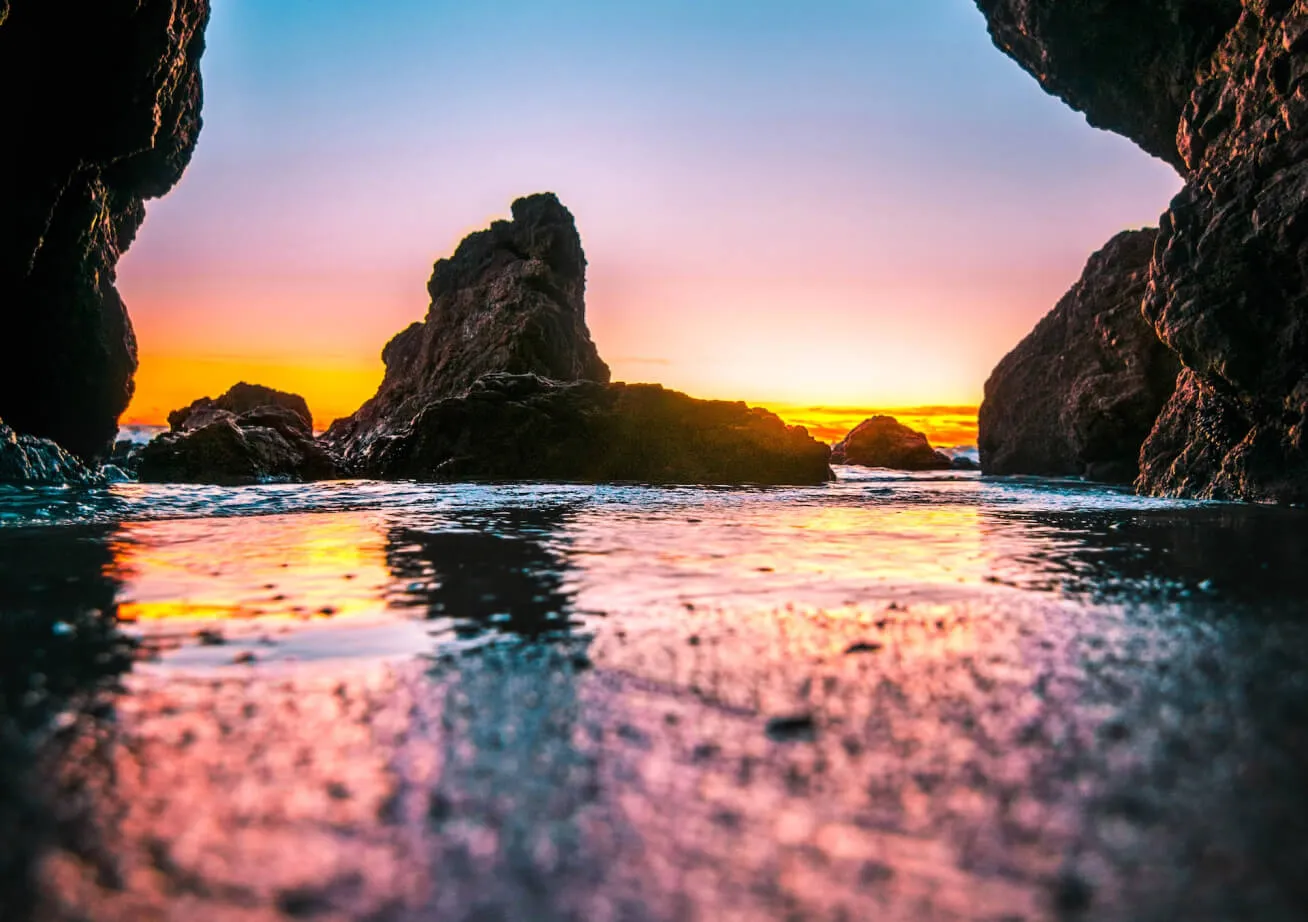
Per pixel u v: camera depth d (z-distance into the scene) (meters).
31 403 15.57
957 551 5.54
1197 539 6.16
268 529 6.66
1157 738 2.04
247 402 23.95
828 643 3.03
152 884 1.41
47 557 5.09
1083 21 14.19
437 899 1.37
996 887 1.39
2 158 12.45
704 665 2.74
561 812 1.66
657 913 1.33
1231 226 9.83
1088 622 3.37
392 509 8.49
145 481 13.91
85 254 15.28
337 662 2.80
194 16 14.51
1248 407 10.16
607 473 15.05
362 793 1.75
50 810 1.67
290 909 1.34
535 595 4.00
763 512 8.51
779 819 1.63
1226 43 11.52
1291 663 2.72
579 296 21.06
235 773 1.85
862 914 1.32
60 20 11.93
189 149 17.53
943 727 2.12
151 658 2.85
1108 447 15.74
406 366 21.69
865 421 24.89
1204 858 1.48
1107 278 17.34
